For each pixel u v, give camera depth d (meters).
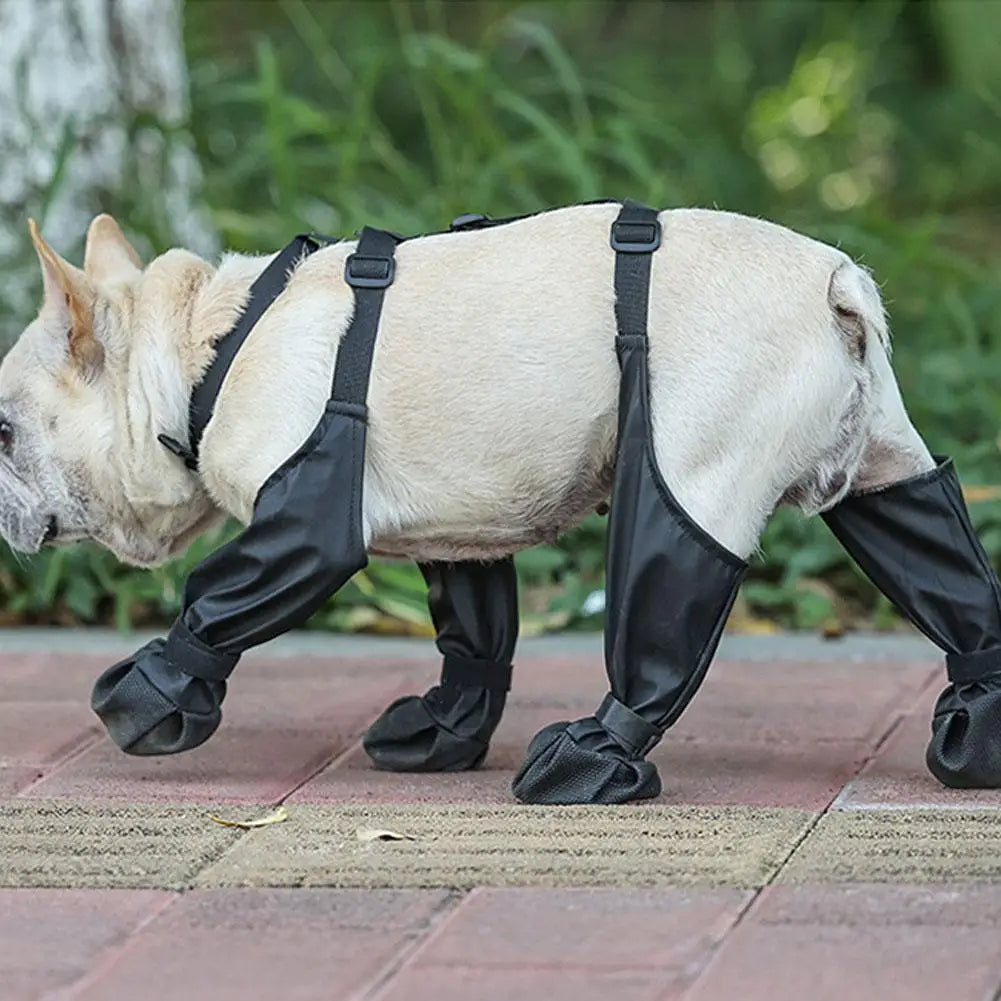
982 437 9.52
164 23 10.34
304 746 6.70
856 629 8.41
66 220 9.78
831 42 15.24
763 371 5.63
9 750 6.64
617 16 16.34
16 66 9.66
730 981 4.46
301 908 4.96
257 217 10.66
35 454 6.26
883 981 4.44
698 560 5.60
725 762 6.37
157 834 5.59
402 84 13.80
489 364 5.74
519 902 4.96
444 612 6.37
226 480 5.96
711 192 12.19
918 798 5.89
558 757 5.80
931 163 14.41
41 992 4.53
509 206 10.90
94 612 8.62
